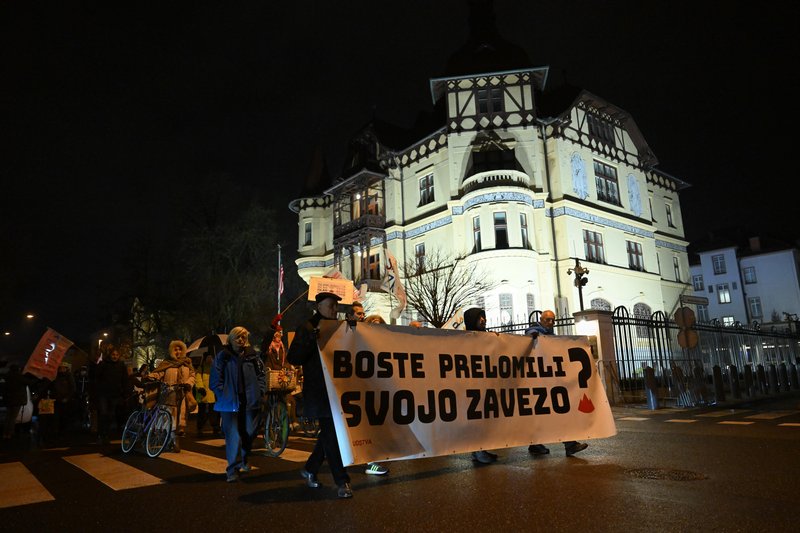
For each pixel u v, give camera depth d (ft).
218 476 20.31
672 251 119.14
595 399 23.47
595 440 26.61
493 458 21.40
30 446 34.09
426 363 19.34
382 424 17.65
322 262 124.47
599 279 93.45
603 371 49.90
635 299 100.48
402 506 14.79
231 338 20.27
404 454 17.79
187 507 15.48
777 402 48.34
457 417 19.56
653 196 118.01
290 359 17.04
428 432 18.66
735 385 52.34
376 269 104.53
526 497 15.29
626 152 109.09
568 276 88.28
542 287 87.56
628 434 28.71
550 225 91.97
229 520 13.96
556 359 22.97
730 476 17.43
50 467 24.00
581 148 98.32
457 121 94.79
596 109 104.17
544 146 94.79
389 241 103.45
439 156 97.76
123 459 25.68
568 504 14.38
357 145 114.83
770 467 18.75
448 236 92.99
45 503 16.57
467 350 20.56
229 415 19.47
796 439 25.35
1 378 48.83
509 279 83.51
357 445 16.67
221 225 106.42
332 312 18.02
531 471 19.07
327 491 17.04
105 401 34.45
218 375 19.71
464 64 97.30
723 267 160.76
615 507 13.97
